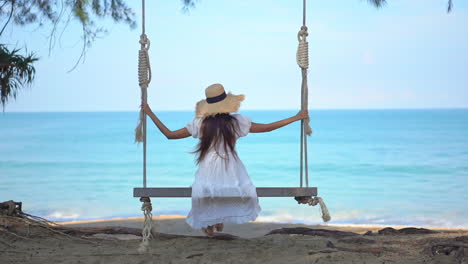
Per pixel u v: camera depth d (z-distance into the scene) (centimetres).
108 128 6962
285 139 4638
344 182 2077
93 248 440
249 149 3691
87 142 4438
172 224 988
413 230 573
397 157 2969
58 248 439
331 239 500
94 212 1420
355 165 2636
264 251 402
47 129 6806
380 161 2777
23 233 489
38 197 1686
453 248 384
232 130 400
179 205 1532
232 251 406
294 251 400
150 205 412
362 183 2028
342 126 6888
